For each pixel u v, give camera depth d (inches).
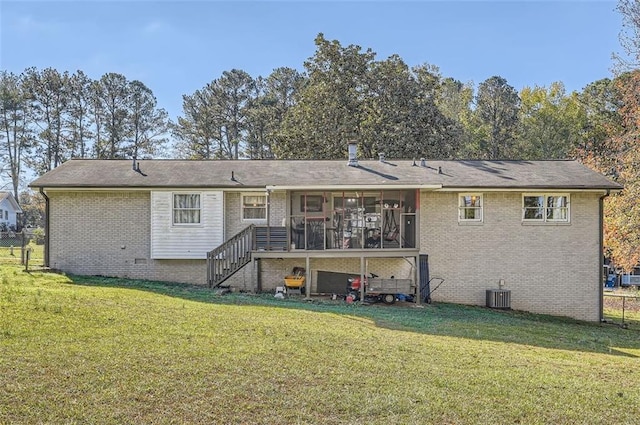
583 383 287.9
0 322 332.5
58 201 698.8
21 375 242.1
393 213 691.4
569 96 1968.5
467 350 357.4
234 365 277.0
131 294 511.5
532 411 236.5
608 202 962.7
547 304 706.8
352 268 703.1
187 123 2134.6
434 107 1310.3
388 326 448.8
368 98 1294.3
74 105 2007.9
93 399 221.3
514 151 1887.3
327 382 259.6
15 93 1958.7
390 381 266.8
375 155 1259.8
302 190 685.9
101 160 799.1
